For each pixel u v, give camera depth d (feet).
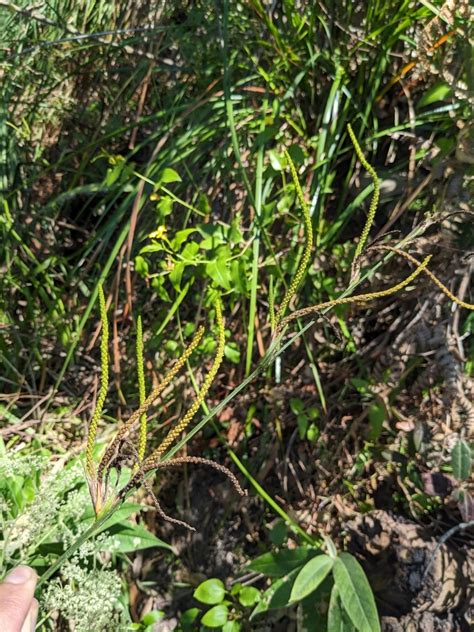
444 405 6.53
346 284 7.23
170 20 8.23
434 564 6.20
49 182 8.77
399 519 6.59
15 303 8.58
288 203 7.12
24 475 6.71
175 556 7.55
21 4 8.55
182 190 7.81
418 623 6.18
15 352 8.38
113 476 6.53
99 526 3.75
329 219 7.50
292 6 7.19
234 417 7.70
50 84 8.70
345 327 7.14
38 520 5.69
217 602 6.79
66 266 8.51
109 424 7.91
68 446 7.82
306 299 7.40
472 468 6.36
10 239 8.48
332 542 6.73
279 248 7.42
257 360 7.64
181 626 7.09
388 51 7.04
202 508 7.61
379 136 7.14
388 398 6.91
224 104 7.45
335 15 7.15
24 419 8.06
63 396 8.21
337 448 7.13
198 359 7.70
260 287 7.51
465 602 6.10
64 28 8.01
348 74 7.28
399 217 7.18
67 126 8.77
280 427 7.52
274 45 7.47
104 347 3.41
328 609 6.38
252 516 7.39
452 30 6.09
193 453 7.79
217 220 7.71
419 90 7.20
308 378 7.45
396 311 7.24
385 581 6.45
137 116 7.92
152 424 7.84
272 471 7.47
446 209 6.41
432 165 6.81
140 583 7.47
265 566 6.42
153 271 7.93
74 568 5.68
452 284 6.55
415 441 6.71
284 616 6.79
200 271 7.11
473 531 6.42
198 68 7.80
